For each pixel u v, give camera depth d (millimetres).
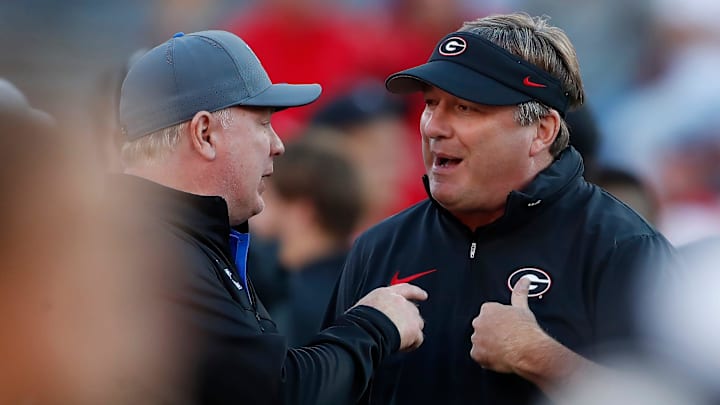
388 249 9586
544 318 8586
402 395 8953
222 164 8484
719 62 19438
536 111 8812
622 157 18078
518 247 8875
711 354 7223
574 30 24078
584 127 12250
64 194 5277
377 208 15508
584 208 8898
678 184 18031
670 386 7418
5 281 5117
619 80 22516
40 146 5215
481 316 8492
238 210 8688
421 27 20984
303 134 14203
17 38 8430
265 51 20141
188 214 8102
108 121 10227
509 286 8789
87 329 5355
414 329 8508
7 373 5121
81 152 5434
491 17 9195
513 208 8750
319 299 13016
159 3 21844
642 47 22406
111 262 5605
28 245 5145
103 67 15211
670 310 7715
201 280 7777
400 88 9258
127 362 5566
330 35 20094
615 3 23609
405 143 18156
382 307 8508
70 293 5301
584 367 7973
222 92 8438
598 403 7734
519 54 8797
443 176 8977
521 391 8547
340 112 15922
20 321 5156
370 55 20250
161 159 8406
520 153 8828
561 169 9023
